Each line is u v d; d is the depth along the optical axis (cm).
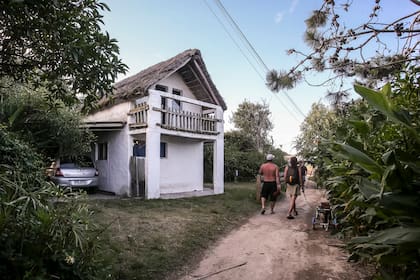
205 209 815
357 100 438
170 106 1197
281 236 575
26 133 664
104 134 1155
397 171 159
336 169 328
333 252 468
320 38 430
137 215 675
